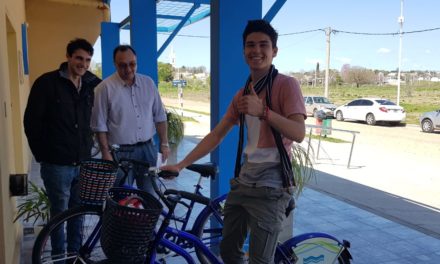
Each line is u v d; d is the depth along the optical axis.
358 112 20.98
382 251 4.38
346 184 7.66
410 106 30.36
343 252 3.09
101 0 9.28
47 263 2.96
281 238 3.84
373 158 10.89
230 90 3.79
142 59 7.47
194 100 41.38
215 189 3.90
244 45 2.40
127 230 2.12
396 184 7.79
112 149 3.72
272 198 2.34
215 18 3.75
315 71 56.50
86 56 3.32
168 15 9.23
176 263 3.65
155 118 4.04
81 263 2.92
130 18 7.56
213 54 3.82
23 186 3.39
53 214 3.39
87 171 2.80
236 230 2.56
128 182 3.48
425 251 4.39
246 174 2.42
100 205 2.86
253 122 2.40
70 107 3.36
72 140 3.37
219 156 3.85
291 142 2.37
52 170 3.34
